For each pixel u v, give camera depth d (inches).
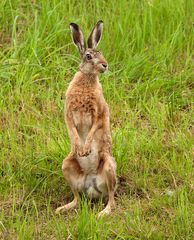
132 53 1355.8
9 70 1293.1
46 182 1101.1
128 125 1196.5
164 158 1141.7
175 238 982.4
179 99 1277.1
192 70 1333.7
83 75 1064.2
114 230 987.9
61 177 1112.8
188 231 987.9
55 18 1378.0
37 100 1266.0
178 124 1231.5
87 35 1358.3
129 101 1272.1
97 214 1028.5
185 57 1359.5
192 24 1403.8
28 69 1295.5
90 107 1061.1
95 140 1064.8
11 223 1007.0
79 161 1067.3
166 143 1184.2
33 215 1031.6
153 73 1305.4
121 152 1128.2
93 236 967.6
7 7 1413.6
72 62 1332.4
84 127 1073.5
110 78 1301.7
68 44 1341.0
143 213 1037.8
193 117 1240.2
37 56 1315.2
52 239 981.8
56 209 1053.2
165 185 1105.4
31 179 1104.2
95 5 1428.4
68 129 1064.8
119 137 1155.3
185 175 1109.7
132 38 1370.6
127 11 1401.3
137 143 1168.8
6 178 1110.4
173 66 1341.0
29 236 970.7
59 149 1135.6
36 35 1336.1
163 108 1245.1
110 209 1044.5
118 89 1282.0
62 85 1277.1
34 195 1087.0
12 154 1149.1
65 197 1093.8
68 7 1430.9
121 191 1102.4
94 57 1058.7
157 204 1046.4
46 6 1393.9
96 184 1073.5
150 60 1349.7
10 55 1331.2
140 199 1078.4
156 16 1405.0
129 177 1115.9
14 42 1332.4
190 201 1059.3
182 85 1300.4
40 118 1227.9
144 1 1427.2
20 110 1250.6
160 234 979.3
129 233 987.9
